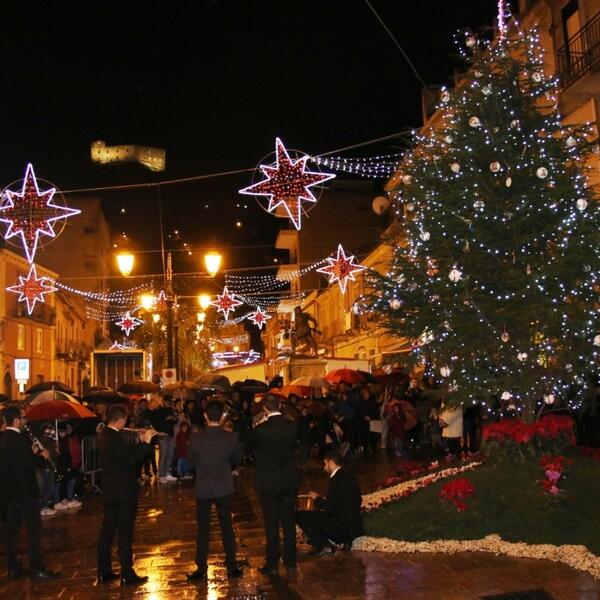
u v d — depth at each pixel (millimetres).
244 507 12703
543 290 10000
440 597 6691
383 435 21828
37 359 45500
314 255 52438
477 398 11242
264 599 6945
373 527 9180
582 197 10391
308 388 23500
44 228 13156
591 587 6758
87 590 7625
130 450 7977
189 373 55062
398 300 11117
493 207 10398
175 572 8195
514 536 8406
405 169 11680
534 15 20516
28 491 8203
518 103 10844
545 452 10016
